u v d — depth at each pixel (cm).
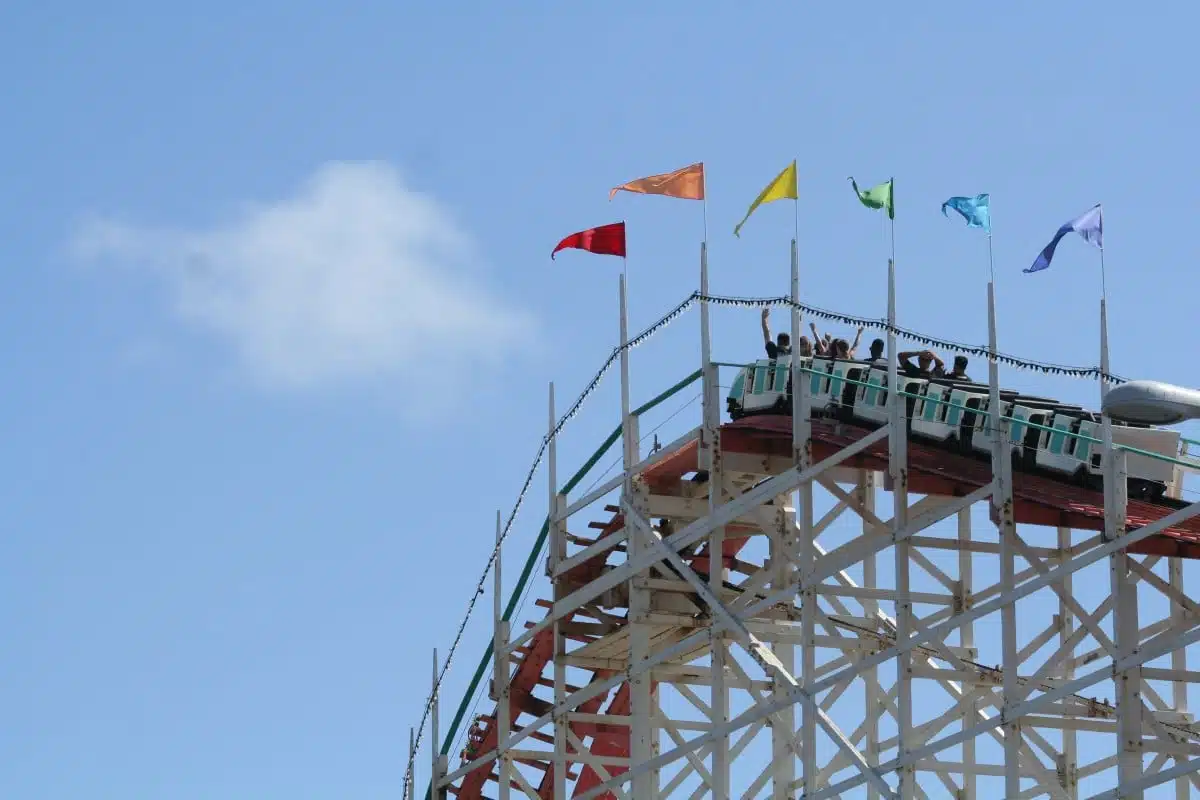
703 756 6775
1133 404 5306
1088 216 5866
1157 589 5494
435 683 7431
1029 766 6128
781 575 6347
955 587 6309
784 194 6153
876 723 6394
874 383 5991
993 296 5672
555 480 6912
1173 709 6238
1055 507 5525
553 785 7106
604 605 6831
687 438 6353
